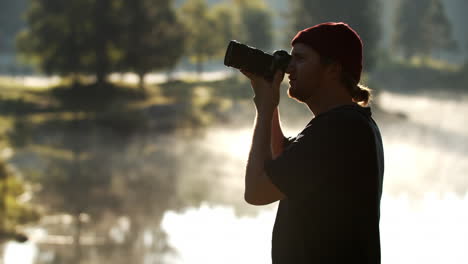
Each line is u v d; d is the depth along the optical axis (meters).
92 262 26.34
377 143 3.74
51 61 110.19
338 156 3.58
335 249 3.61
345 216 3.59
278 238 3.75
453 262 25.00
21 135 70.31
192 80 129.12
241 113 96.38
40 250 28.09
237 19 151.62
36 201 39.94
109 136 77.00
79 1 108.88
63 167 55.09
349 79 3.84
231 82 121.12
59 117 85.25
